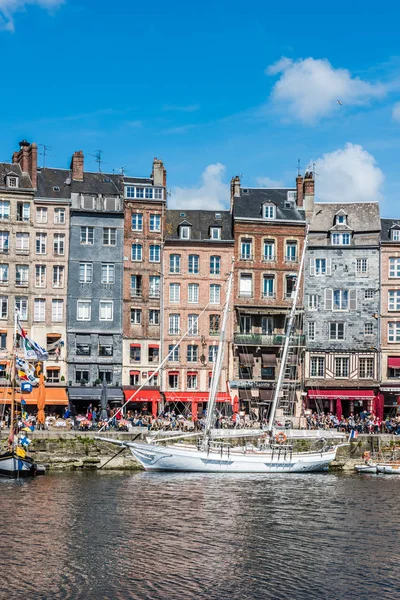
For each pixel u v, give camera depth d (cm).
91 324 8225
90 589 3400
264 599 3347
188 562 3775
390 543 4153
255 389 8469
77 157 8462
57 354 8094
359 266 8756
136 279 8375
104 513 4688
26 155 8306
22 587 3400
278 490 5631
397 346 8662
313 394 8531
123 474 6238
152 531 4300
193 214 8762
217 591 3422
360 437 7162
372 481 6178
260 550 3994
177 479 6022
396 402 8644
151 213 8444
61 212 8244
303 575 3631
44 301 8150
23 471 5981
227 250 8562
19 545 3959
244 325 8625
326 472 6688
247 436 7038
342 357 8656
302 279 8688
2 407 7512
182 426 7150
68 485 5603
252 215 8656
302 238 8738
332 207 8956
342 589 3472
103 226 8312
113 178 8606
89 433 6612
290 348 8538
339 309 8712
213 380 6656
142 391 8238
